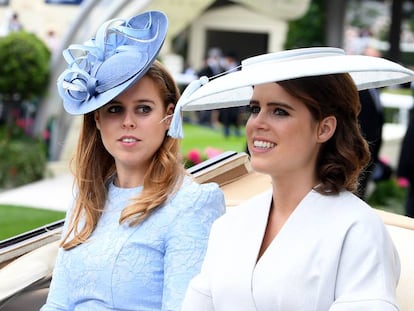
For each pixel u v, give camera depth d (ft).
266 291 6.30
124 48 7.93
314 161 6.51
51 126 34.09
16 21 39.04
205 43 59.62
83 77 7.93
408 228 8.15
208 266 6.81
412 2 47.96
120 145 7.98
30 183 31.78
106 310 7.75
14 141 33.01
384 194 26.78
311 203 6.41
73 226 8.19
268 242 6.61
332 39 49.52
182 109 6.99
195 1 45.37
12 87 32.81
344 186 6.46
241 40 60.85
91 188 8.28
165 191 7.84
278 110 6.40
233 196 9.48
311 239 6.28
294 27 51.01
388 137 34.58
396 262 6.41
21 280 9.02
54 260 9.30
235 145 44.91
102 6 33.06
